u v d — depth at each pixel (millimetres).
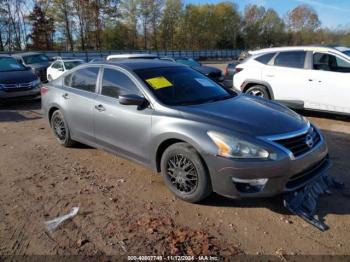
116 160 5312
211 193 3828
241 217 3646
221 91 4863
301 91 7820
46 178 4707
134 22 62844
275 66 8305
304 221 3555
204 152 3564
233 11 79688
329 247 3148
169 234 3363
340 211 3723
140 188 4344
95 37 56938
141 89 4398
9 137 6875
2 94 10039
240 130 3537
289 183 3525
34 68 16906
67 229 3475
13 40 51469
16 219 3666
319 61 7668
